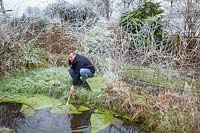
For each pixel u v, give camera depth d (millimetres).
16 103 6934
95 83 7539
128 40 8703
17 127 5766
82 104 6883
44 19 11242
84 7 12641
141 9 9703
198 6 9430
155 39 8914
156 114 5828
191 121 5250
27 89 7555
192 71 7273
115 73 7188
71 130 5688
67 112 6480
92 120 6098
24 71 8453
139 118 6035
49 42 10180
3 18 8883
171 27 9219
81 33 9383
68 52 9820
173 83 6789
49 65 9219
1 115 6285
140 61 7859
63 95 7270
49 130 5664
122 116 6266
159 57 7633
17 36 9031
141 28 8523
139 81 7309
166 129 5383
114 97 6605
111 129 5766
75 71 7102
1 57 8406
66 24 10445
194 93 6121
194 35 8992
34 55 9211
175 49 7949
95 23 10352
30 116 6285
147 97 6293
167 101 5762
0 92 7469
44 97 7285
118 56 7770
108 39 8461
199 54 7883
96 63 8281
